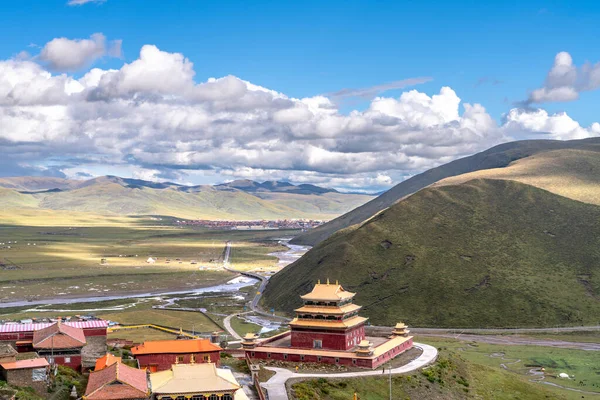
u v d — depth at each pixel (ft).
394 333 550.36
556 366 581.53
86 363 379.96
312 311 481.05
